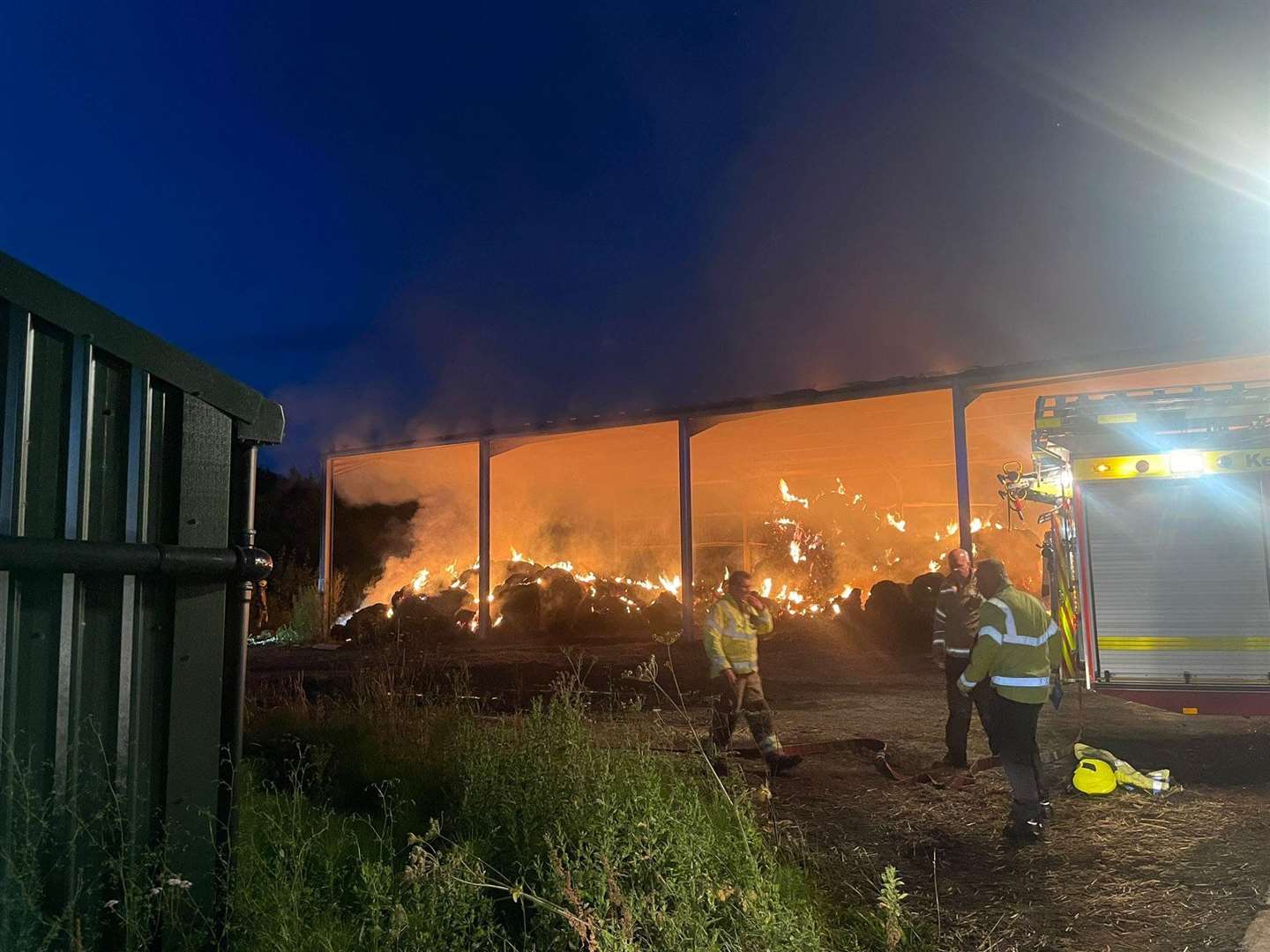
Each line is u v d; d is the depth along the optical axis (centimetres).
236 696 332
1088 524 803
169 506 317
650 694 1141
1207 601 763
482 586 1961
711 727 728
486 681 1300
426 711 757
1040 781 572
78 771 279
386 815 526
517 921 404
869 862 511
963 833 559
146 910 292
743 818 454
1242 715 748
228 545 335
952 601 718
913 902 451
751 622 732
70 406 280
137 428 302
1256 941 395
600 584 2098
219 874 328
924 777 674
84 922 279
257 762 651
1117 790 644
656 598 2120
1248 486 761
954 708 711
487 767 539
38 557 256
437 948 345
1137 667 778
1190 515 775
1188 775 689
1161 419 787
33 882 255
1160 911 434
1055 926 421
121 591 295
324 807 547
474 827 489
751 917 346
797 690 1180
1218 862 496
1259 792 635
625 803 441
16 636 261
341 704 879
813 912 405
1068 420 811
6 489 259
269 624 2219
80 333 283
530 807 479
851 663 1463
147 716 306
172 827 309
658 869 385
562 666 1452
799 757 696
